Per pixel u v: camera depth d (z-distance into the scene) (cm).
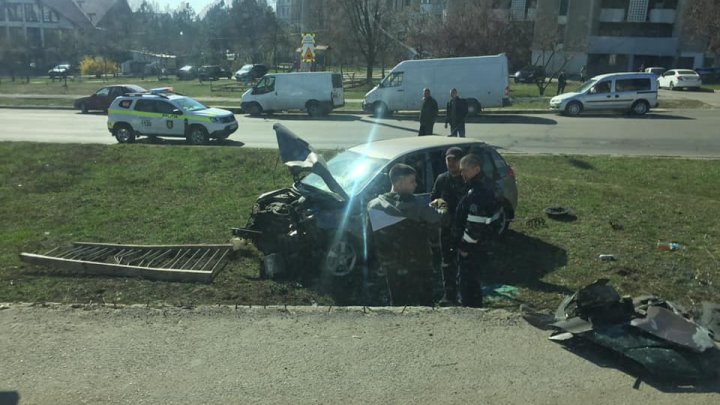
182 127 1797
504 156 1452
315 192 665
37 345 426
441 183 591
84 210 923
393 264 520
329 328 455
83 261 624
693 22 5047
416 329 453
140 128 1833
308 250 656
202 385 373
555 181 1108
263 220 675
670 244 717
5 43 6644
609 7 5844
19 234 789
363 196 646
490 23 4216
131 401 356
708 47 5131
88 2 9000
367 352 416
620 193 1006
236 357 409
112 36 7438
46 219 873
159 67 6644
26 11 8156
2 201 991
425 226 516
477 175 498
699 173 1226
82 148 1474
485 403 353
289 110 2753
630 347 388
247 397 360
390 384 374
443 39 4197
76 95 3891
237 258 682
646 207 913
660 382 372
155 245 712
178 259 673
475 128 2136
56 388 370
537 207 928
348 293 600
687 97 3469
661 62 5891
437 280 623
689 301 542
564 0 5759
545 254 697
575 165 1327
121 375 386
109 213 901
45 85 4956
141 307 493
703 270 625
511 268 653
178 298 562
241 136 1980
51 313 480
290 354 414
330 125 2277
